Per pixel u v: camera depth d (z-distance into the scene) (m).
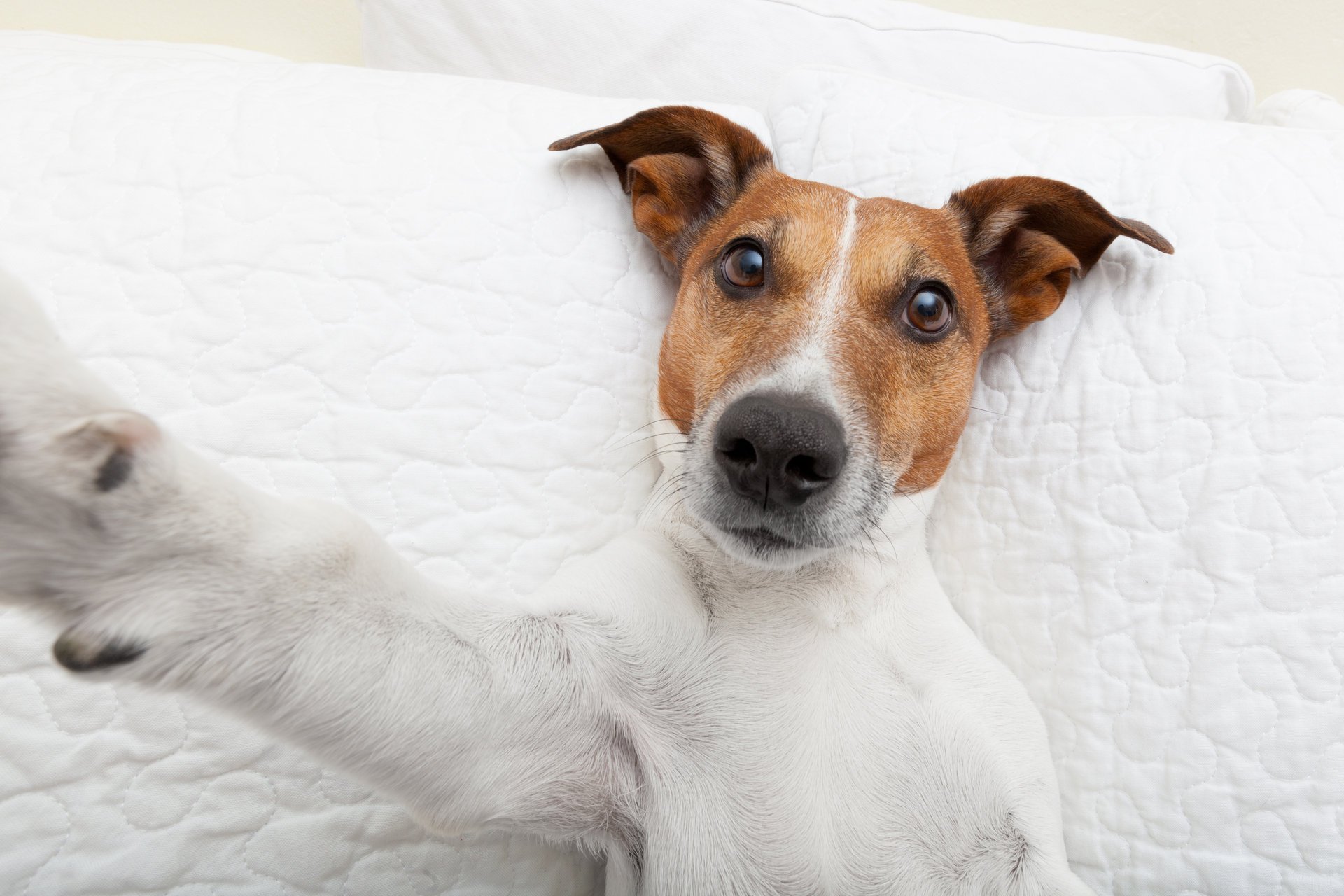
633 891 1.27
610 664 1.20
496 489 1.38
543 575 1.39
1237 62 2.33
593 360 1.49
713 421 1.20
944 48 2.05
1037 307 1.53
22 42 1.65
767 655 1.28
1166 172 1.50
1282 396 1.29
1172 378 1.38
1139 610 1.34
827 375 1.18
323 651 0.86
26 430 0.63
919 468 1.38
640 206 1.53
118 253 1.26
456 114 1.52
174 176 1.32
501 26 2.06
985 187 1.52
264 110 1.41
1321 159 1.43
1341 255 1.33
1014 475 1.52
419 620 0.98
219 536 0.78
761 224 1.40
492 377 1.40
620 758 1.23
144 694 1.11
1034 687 1.43
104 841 1.09
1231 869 1.21
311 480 1.27
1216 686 1.26
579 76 2.08
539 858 1.34
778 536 1.18
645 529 1.40
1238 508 1.29
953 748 1.24
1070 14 2.38
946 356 1.38
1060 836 1.25
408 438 1.33
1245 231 1.40
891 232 1.38
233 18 2.34
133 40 2.08
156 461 0.72
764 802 1.21
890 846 1.21
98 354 1.21
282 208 1.35
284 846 1.17
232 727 1.15
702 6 2.06
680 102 1.97
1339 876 1.16
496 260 1.43
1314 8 2.25
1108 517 1.40
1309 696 1.20
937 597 1.41
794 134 1.82
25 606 0.71
